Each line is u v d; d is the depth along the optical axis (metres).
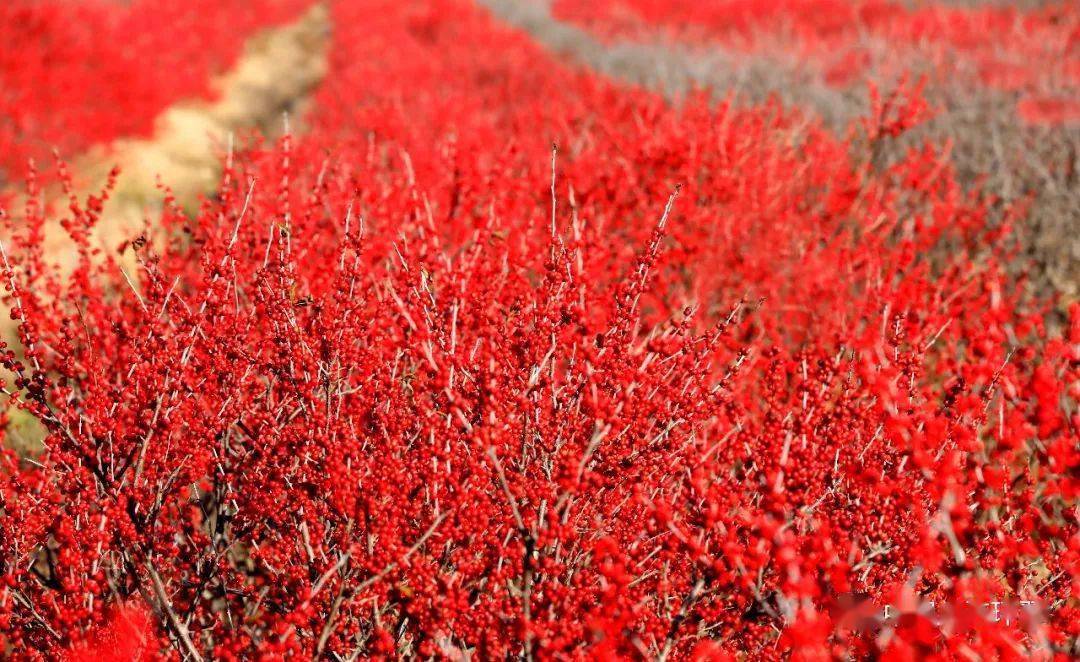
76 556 2.32
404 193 4.07
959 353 4.31
